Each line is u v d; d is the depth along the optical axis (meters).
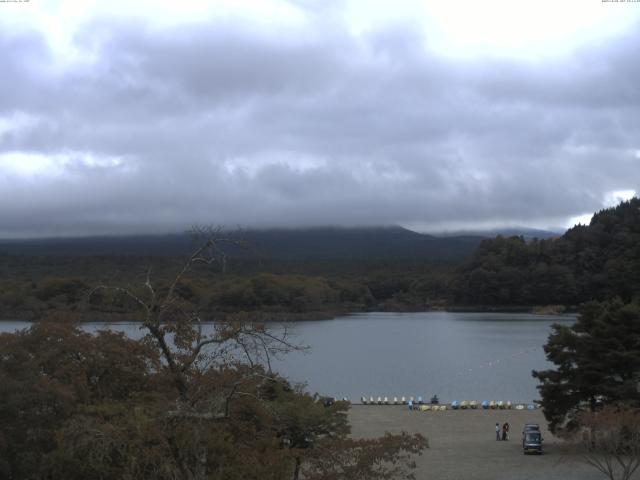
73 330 34.69
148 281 25.02
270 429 25.67
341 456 25.78
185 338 25.66
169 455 22.03
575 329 59.44
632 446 42.75
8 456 29.84
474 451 58.22
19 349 32.88
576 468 48.22
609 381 56.25
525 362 147.88
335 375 129.25
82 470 25.09
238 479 22.38
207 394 23.09
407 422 77.69
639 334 56.84
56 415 30.89
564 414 57.84
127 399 28.42
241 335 26.73
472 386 115.81
